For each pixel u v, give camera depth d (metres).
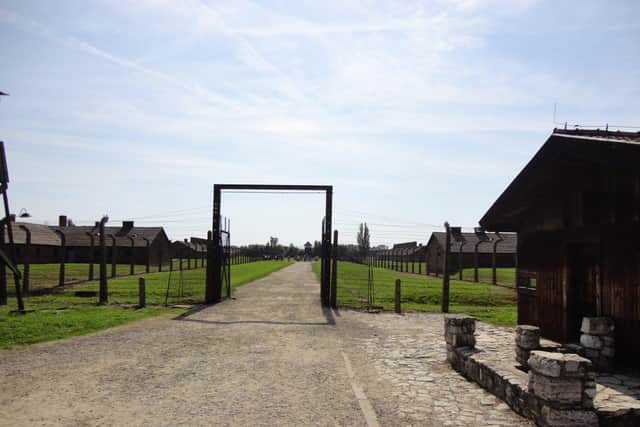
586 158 7.71
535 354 5.88
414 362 9.45
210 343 11.09
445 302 18.45
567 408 5.44
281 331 13.02
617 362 7.44
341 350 10.56
